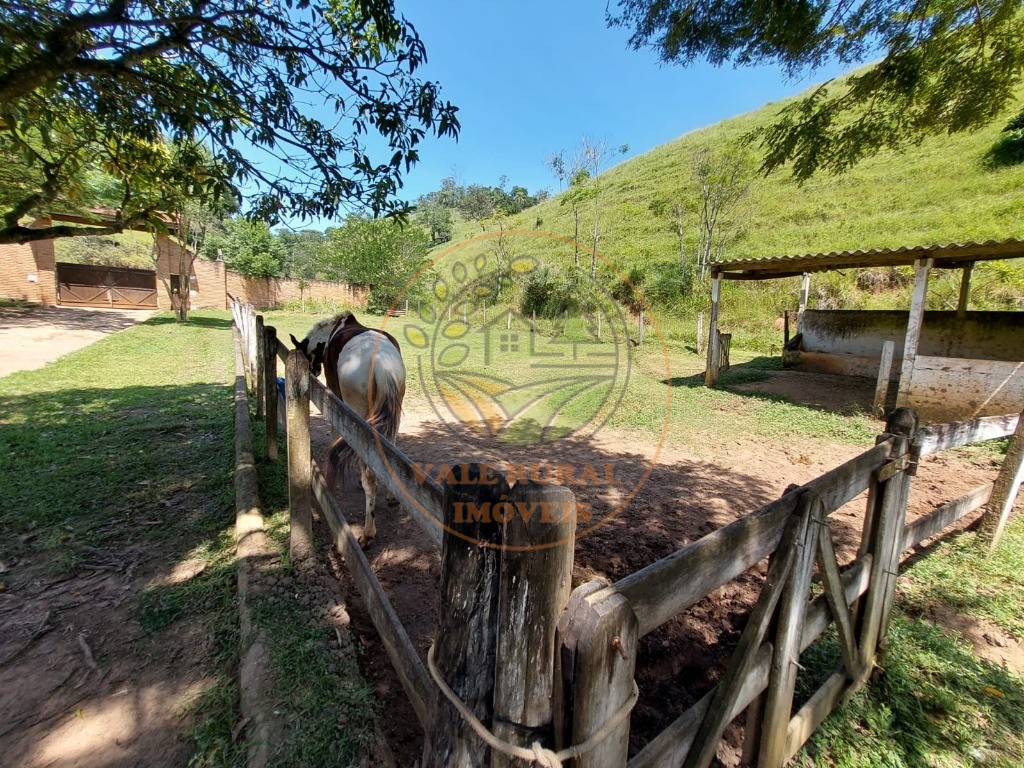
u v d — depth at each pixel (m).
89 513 3.06
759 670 1.36
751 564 1.23
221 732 1.60
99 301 18.03
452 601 0.97
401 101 2.77
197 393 6.23
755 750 1.51
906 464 1.89
